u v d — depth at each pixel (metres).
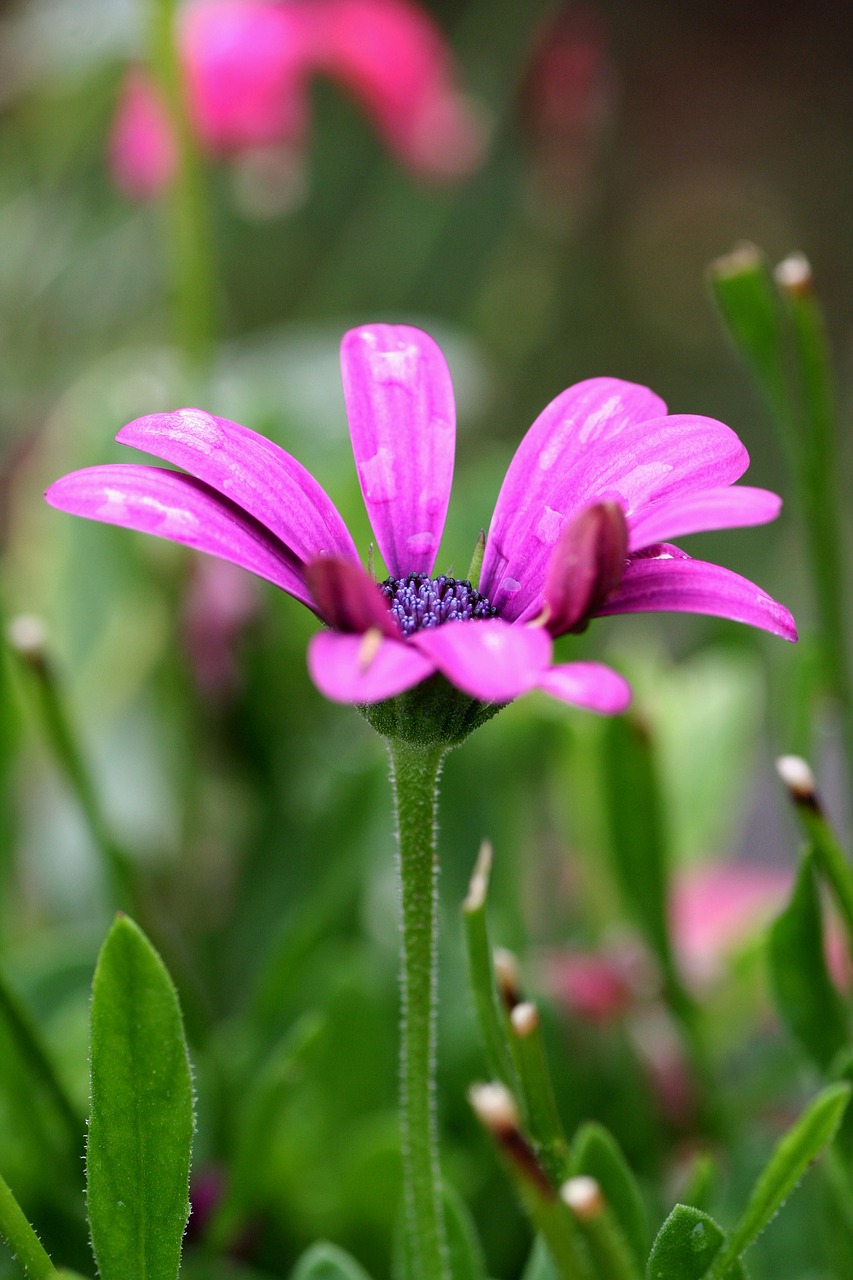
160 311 0.71
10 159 0.69
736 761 0.44
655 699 0.44
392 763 0.32
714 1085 0.40
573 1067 0.40
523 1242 0.38
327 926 0.41
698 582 0.31
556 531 0.33
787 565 0.81
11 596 0.53
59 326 0.70
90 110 0.67
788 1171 0.31
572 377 1.21
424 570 0.33
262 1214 0.38
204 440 0.31
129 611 0.47
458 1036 0.39
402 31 0.60
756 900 0.44
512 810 0.42
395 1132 0.37
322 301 0.89
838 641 0.39
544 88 0.73
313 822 0.43
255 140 0.55
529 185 0.82
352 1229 0.38
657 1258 0.31
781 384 0.37
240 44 0.54
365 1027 0.39
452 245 0.94
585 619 0.30
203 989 0.44
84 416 0.51
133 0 0.51
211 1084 0.39
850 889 0.34
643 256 1.31
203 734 0.46
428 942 0.32
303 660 0.45
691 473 0.32
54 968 0.39
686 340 1.25
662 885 0.39
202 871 0.48
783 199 1.38
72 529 0.48
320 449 0.50
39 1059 0.36
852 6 1.48
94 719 0.48
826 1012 0.35
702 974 0.42
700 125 1.42
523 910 0.43
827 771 0.54
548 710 0.42
